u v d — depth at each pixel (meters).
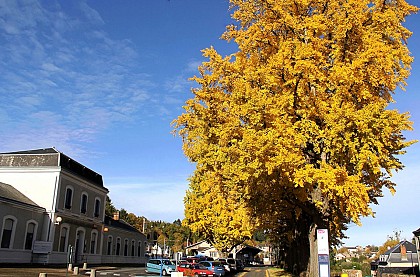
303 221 22.48
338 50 15.89
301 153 15.14
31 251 34.75
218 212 43.66
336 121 14.31
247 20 17.97
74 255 40.97
